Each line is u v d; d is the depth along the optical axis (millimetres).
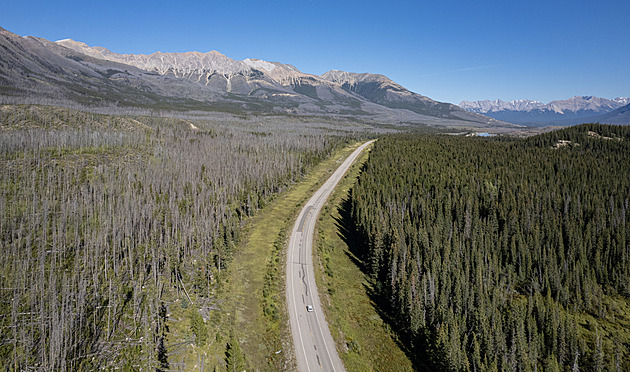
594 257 113188
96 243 99875
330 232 131375
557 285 100938
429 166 197750
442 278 93125
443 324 77125
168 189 153375
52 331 67938
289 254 112375
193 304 85312
